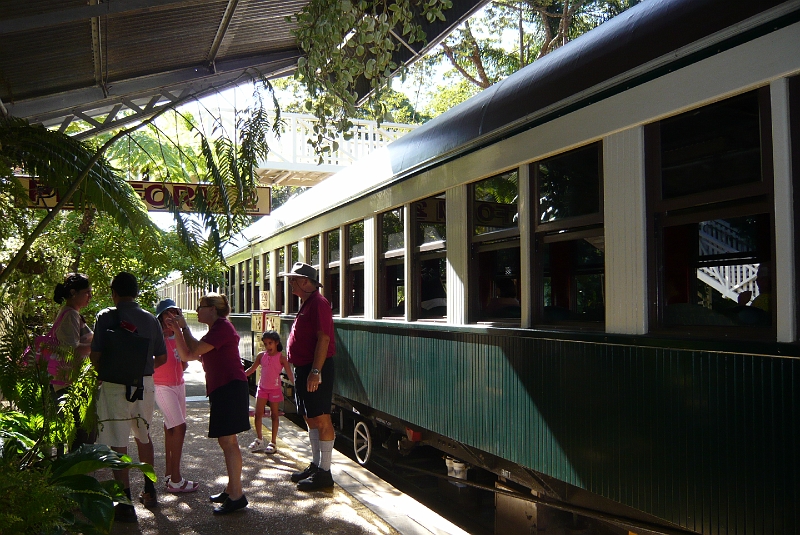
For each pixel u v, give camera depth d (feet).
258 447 22.63
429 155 19.58
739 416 10.28
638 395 12.14
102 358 15.38
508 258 16.69
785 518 9.61
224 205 14.87
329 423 18.44
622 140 12.75
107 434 15.53
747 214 10.59
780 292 9.98
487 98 17.43
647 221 12.25
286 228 34.37
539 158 15.03
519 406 15.42
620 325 12.73
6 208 12.42
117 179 14.30
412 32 15.29
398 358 21.52
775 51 10.06
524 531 16.26
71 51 18.10
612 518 13.03
